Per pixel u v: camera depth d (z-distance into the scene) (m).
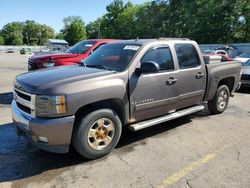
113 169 3.75
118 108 4.27
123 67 4.33
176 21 58.72
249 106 7.49
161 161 3.99
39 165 3.86
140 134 5.09
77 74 4.02
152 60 4.63
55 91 3.53
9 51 76.25
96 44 8.61
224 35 49.12
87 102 3.72
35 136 3.61
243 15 47.41
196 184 3.40
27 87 3.74
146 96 4.49
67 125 3.59
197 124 5.72
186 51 5.30
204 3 52.66
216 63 6.06
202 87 5.64
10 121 5.86
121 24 85.00
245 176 3.59
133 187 3.32
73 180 3.48
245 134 5.15
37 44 144.25
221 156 4.18
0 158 4.07
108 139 4.12
